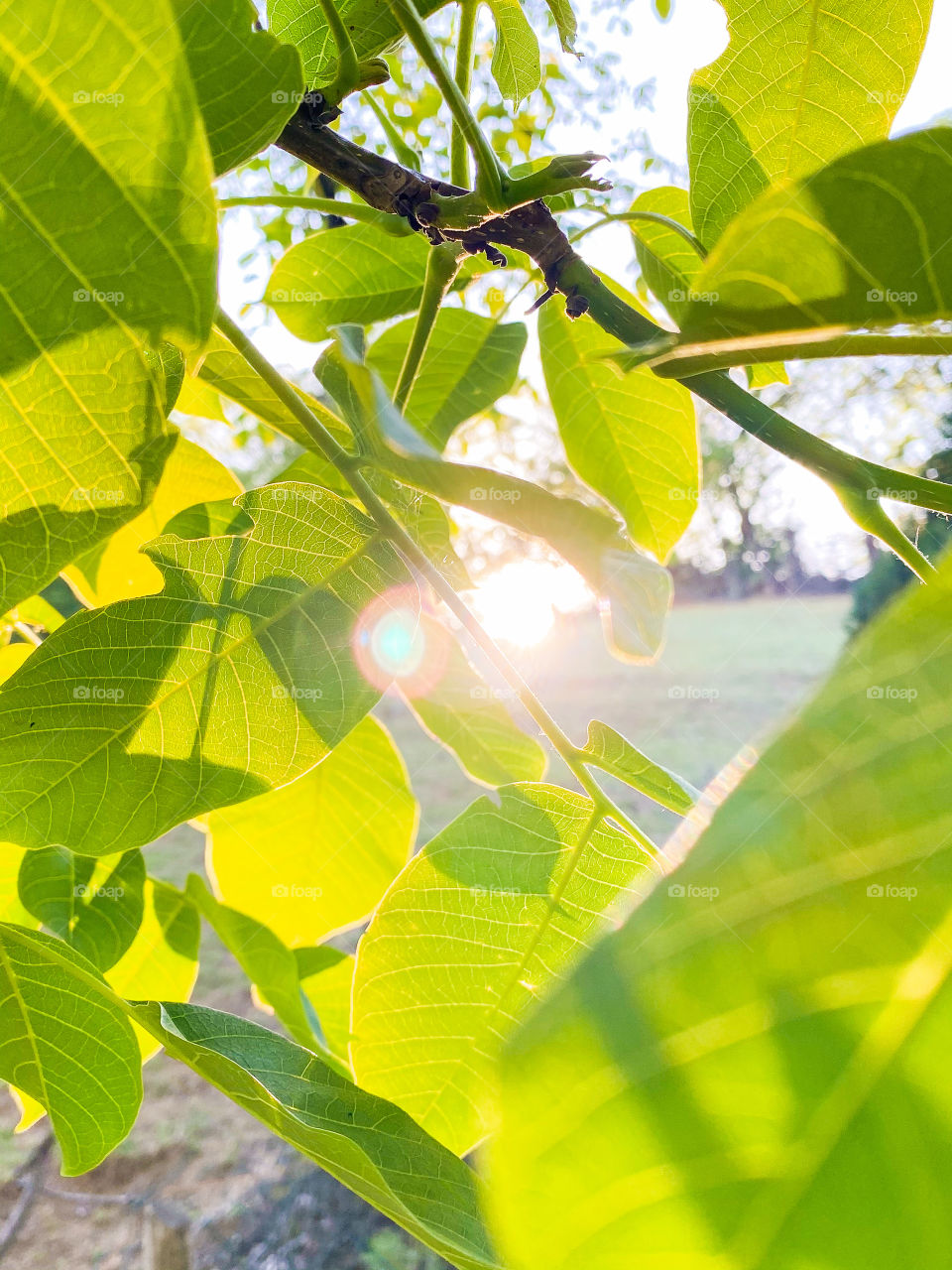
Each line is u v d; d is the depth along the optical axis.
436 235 0.26
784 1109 0.08
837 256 0.13
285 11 0.31
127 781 0.24
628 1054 0.07
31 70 0.16
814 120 0.29
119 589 0.36
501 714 0.43
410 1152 0.19
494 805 0.26
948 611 0.08
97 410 0.19
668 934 0.08
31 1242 1.38
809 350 0.14
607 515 0.14
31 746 0.23
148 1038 0.32
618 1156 0.07
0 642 0.33
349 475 0.25
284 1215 1.48
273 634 0.25
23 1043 0.22
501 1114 0.07
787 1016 0.08
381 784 0.42
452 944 0.25
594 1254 0.07
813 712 0.08
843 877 0.08
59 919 0.32
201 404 0.41
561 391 0.42
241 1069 0.18
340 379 0.26
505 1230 0.07
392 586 0.25
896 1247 0.07
